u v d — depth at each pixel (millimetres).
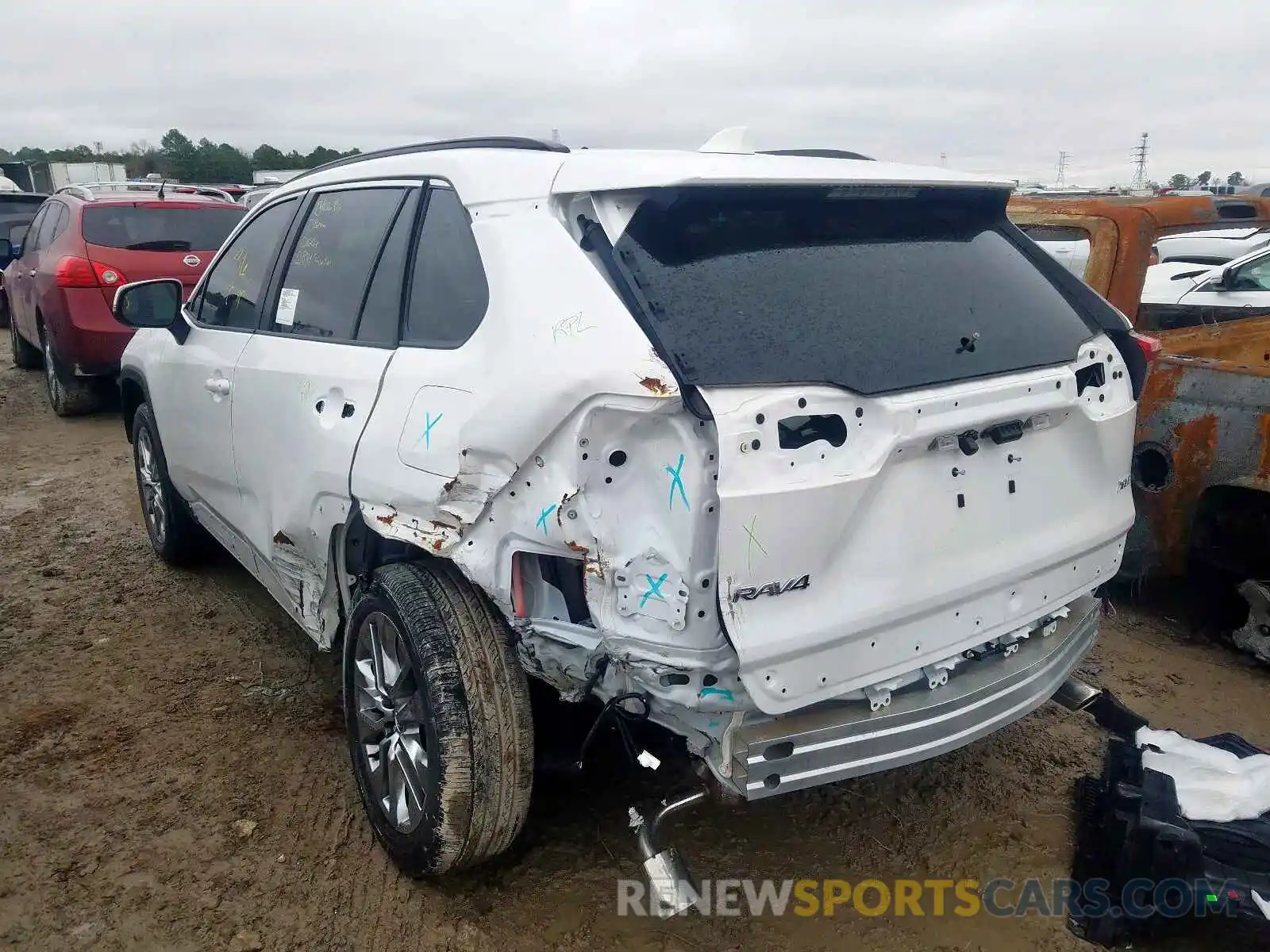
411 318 2805
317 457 2959
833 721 2229
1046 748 3486
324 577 3102
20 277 10094
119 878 2801
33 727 3592
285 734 3557
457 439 2373
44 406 9500
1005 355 2533
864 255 2516
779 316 2234
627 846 2939
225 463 3803
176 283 4309
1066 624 2816
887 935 2621
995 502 2467
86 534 5738
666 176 2217
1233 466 3938
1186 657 4191
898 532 2264
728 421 1992
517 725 2502
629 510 2121
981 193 2822
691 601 2045
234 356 3686
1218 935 2619
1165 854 2561
